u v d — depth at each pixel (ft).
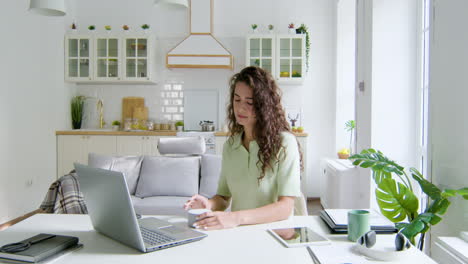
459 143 6.06
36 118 16.53
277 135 4.96
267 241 4.11
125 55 19.03
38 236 4.11
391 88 10.61
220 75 20.06
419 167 10.36
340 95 18.56
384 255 3.56
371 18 10.77
